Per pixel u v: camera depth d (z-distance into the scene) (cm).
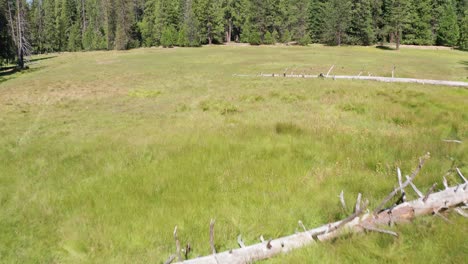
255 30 10994
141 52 8244
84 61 6450
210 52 7369
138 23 11969
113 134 1512
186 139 1274
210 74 3944
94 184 887
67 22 12719
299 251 567
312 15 11300
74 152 1244
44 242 650
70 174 986
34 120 1992
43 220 725
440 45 9725
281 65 4412
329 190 789
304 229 620
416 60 5216
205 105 2150
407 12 8800
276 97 2291
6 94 3136
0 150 1347
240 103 2156
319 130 1328
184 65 5003
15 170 1071
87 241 636
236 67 4509
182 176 905
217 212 712
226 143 1175
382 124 1492
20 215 745
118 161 1075
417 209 657
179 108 2144
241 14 11581
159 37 11175
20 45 6078
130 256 590
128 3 10856
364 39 9838
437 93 2100
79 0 14112
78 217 715
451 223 619
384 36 9725
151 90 2986
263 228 652
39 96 2950
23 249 629
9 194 875
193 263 546
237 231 658
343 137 1230
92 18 13050
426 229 606
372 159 995
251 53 6738
